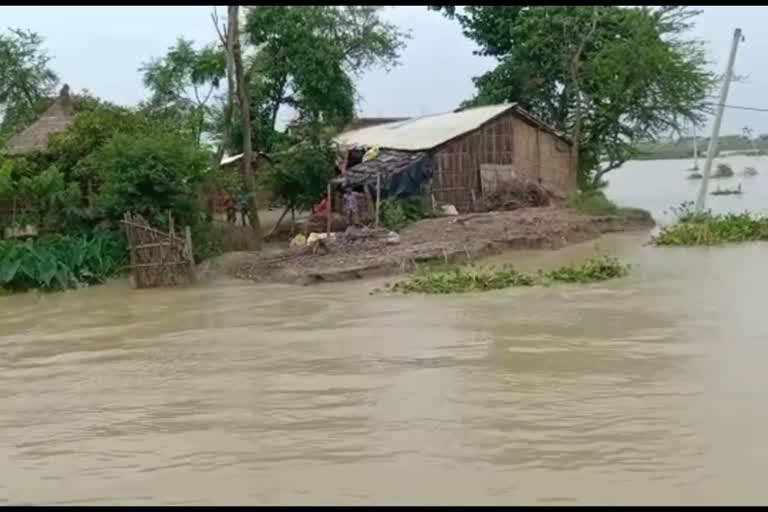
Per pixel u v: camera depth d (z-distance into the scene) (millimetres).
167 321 15609
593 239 25844
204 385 10789
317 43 31422
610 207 30125
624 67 32500
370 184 27781
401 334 13273
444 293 17031
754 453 7488
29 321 16422
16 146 27219
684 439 7922
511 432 8344
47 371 12117
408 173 28516
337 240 23078
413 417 8992
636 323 13234
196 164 22875
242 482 7414
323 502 6898
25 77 39344
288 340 13258
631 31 33844
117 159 21812
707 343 11695
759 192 49594
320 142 29578
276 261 21438
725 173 70812
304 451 8109
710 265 19266
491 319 14086
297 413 9352
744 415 8531
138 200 21609
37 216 22703
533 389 9828
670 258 20875
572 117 35500
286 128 32781
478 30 38031
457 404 9375
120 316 16438
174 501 7074
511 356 11469
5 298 19531
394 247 22094
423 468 7520
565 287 17094
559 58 34625
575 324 13359
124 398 10391
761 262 19359
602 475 7152
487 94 37188
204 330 14500
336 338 13219
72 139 24781
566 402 9258
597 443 7926
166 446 8484
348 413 9258
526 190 30594
